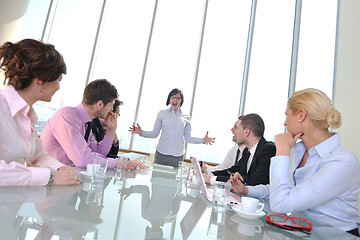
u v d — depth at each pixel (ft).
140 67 15.16
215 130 14.78
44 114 13.52
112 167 5.11
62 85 14.47
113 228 1.62
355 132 11.96
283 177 3.14
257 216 2.52
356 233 3.24
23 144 3.07
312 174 3.43
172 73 15.23
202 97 15.03
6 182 2.39
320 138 3.50
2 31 12.75
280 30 15.56
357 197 3.30
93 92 5.38
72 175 2.99
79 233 1.44
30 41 2.83
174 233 1.71
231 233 1.94
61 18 15.07
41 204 1.95
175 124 10.23
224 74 15.29
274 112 14.89
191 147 14.42
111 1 15.58
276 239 1.95
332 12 15.03
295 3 15.58
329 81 14.42
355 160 3.16
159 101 14.98
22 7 13.25
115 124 6.78
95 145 6.56
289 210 2.94
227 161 9.02
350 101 12.37
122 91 14.89
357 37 12.89
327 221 3.23
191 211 2.49
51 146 5.16
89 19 15.25
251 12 15.72
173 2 15.84
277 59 15.30
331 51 14.66
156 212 2.24
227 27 15.71
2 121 2.75
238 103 15.10
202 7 15.90
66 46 14.88
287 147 3.38
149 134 10.10
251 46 15.37
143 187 3.48
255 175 5.35
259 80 15.12
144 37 15.42
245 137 6.65
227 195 3.01
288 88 15.06
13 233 1.30
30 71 2.78
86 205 2.12
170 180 4.69
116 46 15.26
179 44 15.52
